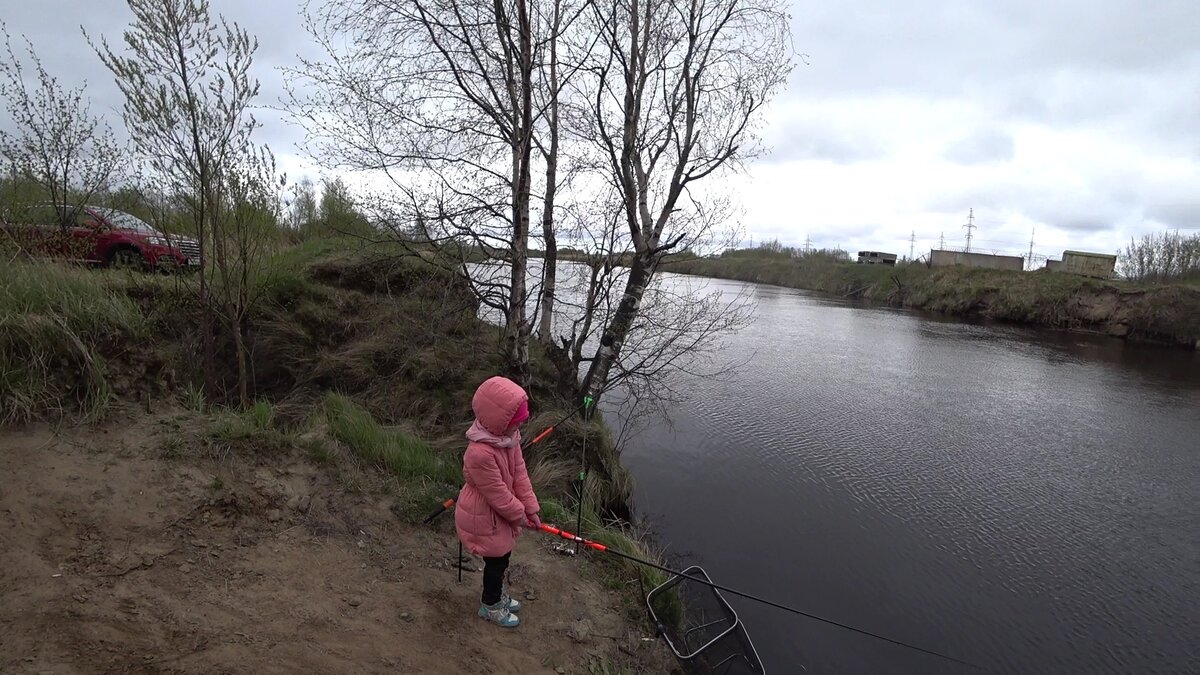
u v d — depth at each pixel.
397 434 6.00
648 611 4.66
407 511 4.77
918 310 36.22
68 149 8.04
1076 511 8.56
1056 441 11.52
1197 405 14.66
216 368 6.84
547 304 8.82
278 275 8.00
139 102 5.13
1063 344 24.52
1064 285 30.72
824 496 8.76
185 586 3.29
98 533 3.40
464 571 4.37
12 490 3.41
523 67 6.96
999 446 11.15
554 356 8.72
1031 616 6.27
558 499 6.55
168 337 6.38
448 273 8.06
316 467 4.79
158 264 7.01
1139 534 7.98
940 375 16.98
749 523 7.82
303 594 3.57
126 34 5.04
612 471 7.70
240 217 6.00
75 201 8.22
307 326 7.84
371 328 8.18
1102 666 5.61
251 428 4.68
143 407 4.47
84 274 5.23
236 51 5.57
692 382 13.95
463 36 7.09
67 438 3.93
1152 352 23.44
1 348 4.02
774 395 13.99
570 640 4.03
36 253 5.73
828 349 20.38
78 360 4.27
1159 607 6.48
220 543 3.73
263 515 4.12
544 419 7.54
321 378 7.45
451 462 6.09
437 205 7.20
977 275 36.09
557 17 7.68
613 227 8.27
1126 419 13.17
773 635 5.64
